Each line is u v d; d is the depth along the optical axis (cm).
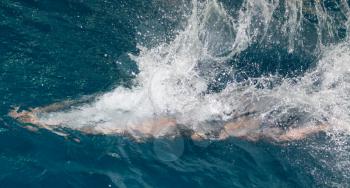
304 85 906
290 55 978
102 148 767
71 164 741
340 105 866
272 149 792
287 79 919
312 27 1059
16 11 980
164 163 758
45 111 802
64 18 980
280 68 945
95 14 1005
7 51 888
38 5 1002
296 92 889
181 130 805
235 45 989
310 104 865
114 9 1024
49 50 904
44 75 857
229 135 808
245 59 957
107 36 958
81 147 764
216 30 1017
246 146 794
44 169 730
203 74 909
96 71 883
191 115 830
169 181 736
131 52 934
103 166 744
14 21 955
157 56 932
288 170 760
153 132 798
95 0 1039
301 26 1058
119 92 851
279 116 838
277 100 867
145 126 803
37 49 902
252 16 1065
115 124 799
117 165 748
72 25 967
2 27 935
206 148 787
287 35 1030
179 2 1069
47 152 752
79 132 783
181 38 982
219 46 981
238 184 739
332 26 1066
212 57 951
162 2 1059
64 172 730
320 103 869
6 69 854
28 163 735
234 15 1060
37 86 837
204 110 839
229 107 846
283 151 789
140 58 923
